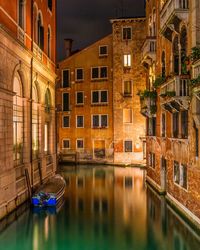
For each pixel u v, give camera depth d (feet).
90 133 138.21
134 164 130.62
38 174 72.23
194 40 45.60
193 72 44.24
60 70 143.64
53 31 92.02
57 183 70.54
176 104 54.60
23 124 62.95
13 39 53.67
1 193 48.96
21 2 62.90
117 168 124.77
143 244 44.29
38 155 74.64
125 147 132.57
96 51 138.51
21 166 60.85
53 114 90.12
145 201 68.28
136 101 131.64
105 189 82.23
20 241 44.96
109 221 54.29
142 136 130.41
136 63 131.75
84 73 139.95
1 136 49.32
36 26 73.31
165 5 55.21
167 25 54.90
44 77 79.71
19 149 61.82
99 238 46.11
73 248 42.91
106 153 135.95
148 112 79.66
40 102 75.87
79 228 50.80
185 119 53.26
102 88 137.08
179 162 56.44
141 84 131.23
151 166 84.38
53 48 92.12
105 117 136.77
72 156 139.54
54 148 90.63
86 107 139.23
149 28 83.76
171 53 58.90
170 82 53.57
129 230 49.85
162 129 70.28
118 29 133.18
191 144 49.08
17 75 59.93
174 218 55.52
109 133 135.85
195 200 47.55
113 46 133.59
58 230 49.73
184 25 51.34
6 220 51.11
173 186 60.70
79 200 69.56
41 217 56.13
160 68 69.51
